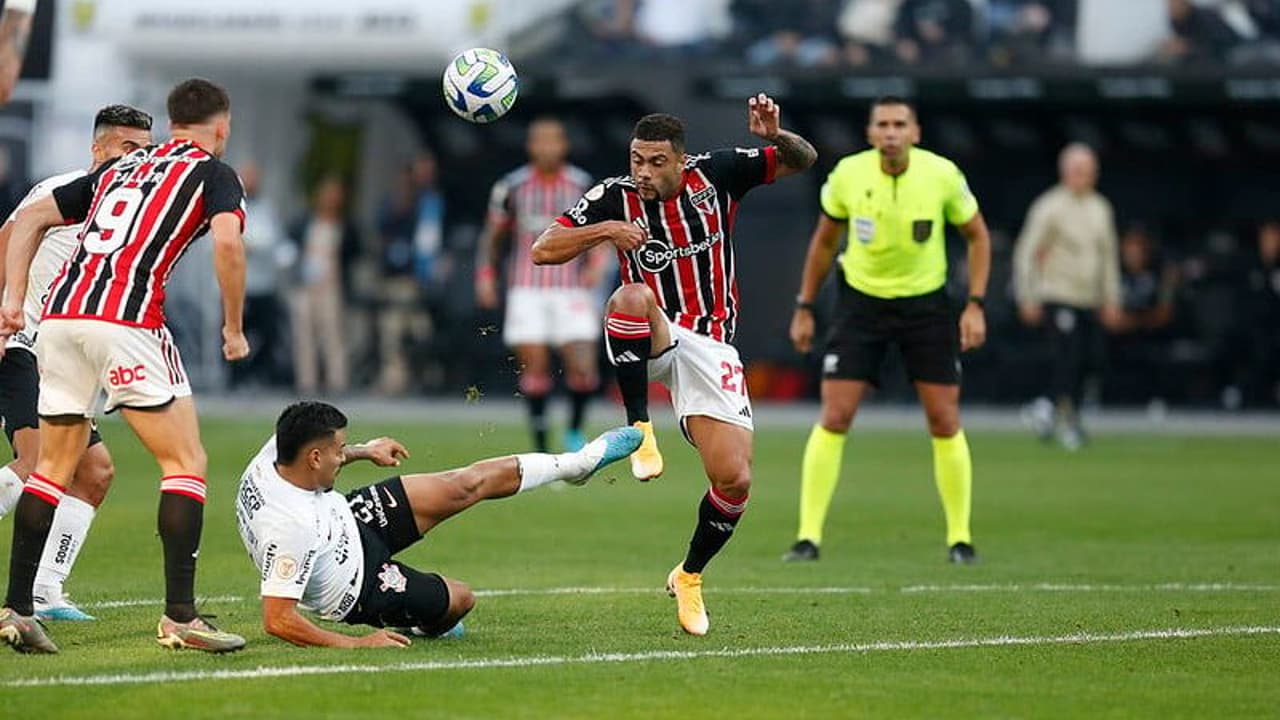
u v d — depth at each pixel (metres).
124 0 82.00
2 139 79.94
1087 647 31.66
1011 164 92.06
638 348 32.16
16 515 30.64
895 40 81.50
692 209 32.38
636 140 31.86
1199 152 90.69
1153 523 52.38
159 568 41.19
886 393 95.69
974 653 31.00
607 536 48.72
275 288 91.44
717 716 25.91
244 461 64.38
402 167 97.38
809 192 90.38
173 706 26.00
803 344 46.06
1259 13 78.06
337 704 26.20
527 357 63.28
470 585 39.09
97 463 33.91
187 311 88.75
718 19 83.44
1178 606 36.44
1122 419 86.88
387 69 82.81
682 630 33.06
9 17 35.16
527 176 63.31
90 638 31.56
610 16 84.12
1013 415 88.94
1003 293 90.69
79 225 34.22
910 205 44.03
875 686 28.14
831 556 45.38
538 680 28.16
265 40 81.38
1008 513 54.56
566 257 31.66
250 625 33.03
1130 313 86.19
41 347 30.69
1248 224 91.31
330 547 30.38
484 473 31.72
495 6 80.00
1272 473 65.62
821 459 45.16
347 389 93.81
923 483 62.66
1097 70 79.31
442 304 90.88
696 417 32.47
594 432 76.25
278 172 90.94
